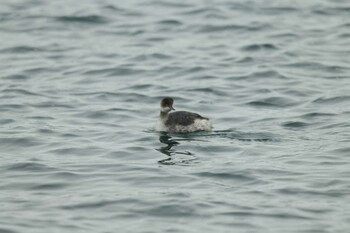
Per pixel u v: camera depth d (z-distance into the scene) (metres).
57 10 38.66
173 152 22.22
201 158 21.66
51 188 19.56
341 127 24.11
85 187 19.58
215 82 29.48
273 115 25.83
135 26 36.50
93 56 32.75
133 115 26.16
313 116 25.42
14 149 22.70
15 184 19.83
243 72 30.47
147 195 18.88
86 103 27.38
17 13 38.44
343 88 28.25
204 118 24.31
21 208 18.22
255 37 34.59
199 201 18.45
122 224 17.33
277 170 20.47
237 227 17.09
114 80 30.16
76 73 30.88
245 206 18.19
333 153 21.69
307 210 17.92
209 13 37.78
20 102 27.33
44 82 29.86
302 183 19.53
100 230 17.00
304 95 27.77
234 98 27.86
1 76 30.41
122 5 39.38
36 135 23.78
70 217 17.72
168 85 29.34
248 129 24.30
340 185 19.34
